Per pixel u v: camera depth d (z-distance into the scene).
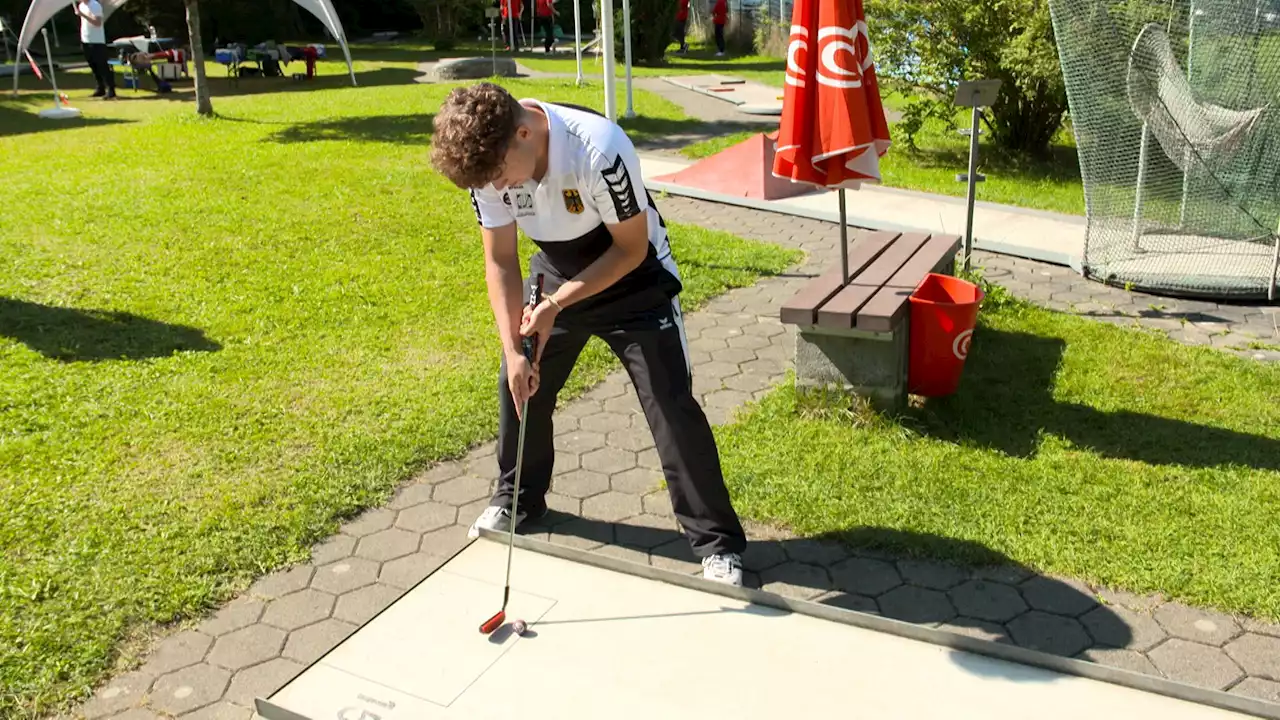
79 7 16.09
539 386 3.45
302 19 31.11
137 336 5.60
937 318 4.38
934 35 10.62
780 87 17.98
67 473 4.11
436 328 5.78
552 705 2.31
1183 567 3.37
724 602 2.72
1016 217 8.27
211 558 3.55
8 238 7.33
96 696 2.96
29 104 15.70
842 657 2.46
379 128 12.35
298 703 2.33
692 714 2.27
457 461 4.32
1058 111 10.63
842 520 3.73
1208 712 2.20
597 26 23.80
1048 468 4.05
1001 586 3.35
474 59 19.84
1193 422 4.45
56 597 3.33
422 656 2.50
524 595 2.77
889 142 4.42
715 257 7.18
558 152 2.83
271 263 6.90
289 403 4.79
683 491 3.34
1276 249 6.14
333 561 3.61
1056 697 2.28
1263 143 6.44
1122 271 6.58
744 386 5.02
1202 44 6.48
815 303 4.44
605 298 3.20
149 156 10.41
